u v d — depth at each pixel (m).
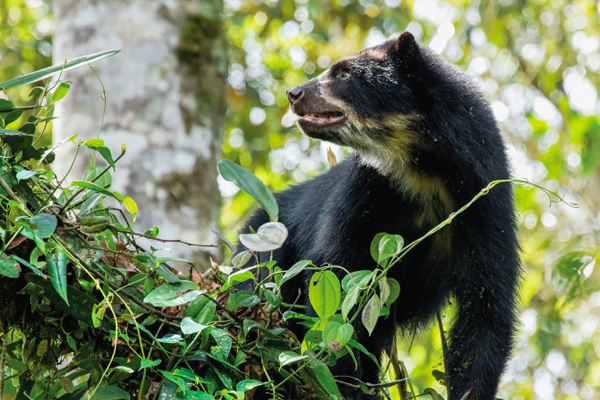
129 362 6.07
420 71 9.30
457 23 21.11
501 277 8.77
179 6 12.32
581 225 18.78
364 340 9.74
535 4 20.70
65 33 12.11
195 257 11.39
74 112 11.69
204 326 5.94
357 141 9.35
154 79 11.87
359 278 6.68
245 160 22.36
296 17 22.02
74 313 6.05
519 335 9.10
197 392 5.86
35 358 6.31
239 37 22.34
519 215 9.31
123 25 11.96
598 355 19.33
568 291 14.52
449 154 8.94
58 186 6.35
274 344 6.64
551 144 19.84
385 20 21.98
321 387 6.50
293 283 10.23
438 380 8.83
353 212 9.08
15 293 6.23
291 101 9.88
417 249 9.49
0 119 6.42
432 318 10.05
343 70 9.71
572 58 20.50
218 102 12.60
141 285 6.59
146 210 11.29
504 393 18.83
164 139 11.71
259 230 6.57
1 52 21.44
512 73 20.69
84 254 6.27
